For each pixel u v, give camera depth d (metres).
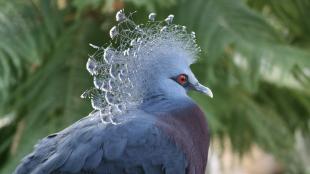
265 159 17.64
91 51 12.84
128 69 7.98
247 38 12.55
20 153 12.00
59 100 12.41
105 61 7.80
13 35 12.16
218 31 12.53
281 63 12.26
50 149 7.76
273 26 13.13
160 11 12.56
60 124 12.11
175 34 8.42
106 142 7.64
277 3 14.08
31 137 12.11
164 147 7.80
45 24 12.60
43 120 12.28
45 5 12.71
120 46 8.00
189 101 8.46
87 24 13.01
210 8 12.71
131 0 11.31
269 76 13.28
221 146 13.86
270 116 13.73
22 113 12.87
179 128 8.16
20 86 12.59
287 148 13.66
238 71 12.84
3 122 13.12
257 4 14.19
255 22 12.76
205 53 12.25
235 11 12.77
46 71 12.71
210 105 12.38
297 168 13.98
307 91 13.61
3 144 12.83
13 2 12.55
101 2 12.19
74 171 7.54
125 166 7.63
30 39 12.23
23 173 7.70
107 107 7.82
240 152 13.89
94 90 7.84
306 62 12.29
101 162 7.59
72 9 13.23
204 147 8.51
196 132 8.41
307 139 15.27
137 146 7.70
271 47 12.48
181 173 7.90
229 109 12.83
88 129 7.75
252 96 13.77
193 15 12.62
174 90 8.36
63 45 12.88
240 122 13.30
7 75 11.80
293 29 14.33
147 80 8.20
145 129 7.77
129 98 8.01
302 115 14.43
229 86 12.88
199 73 12.48
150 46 8.22
